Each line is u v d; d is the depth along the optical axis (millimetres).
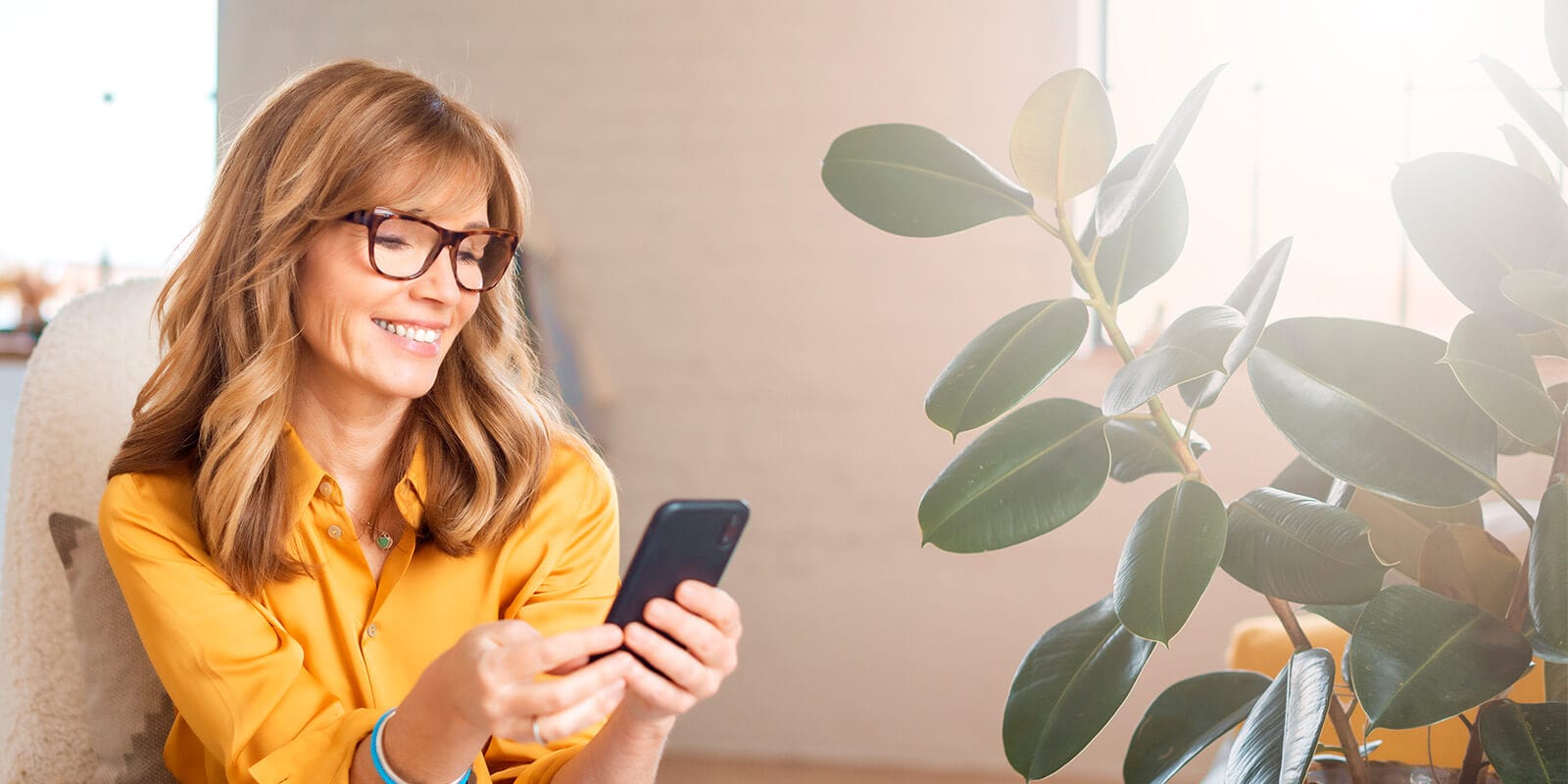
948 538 914
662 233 3664
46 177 4301
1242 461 3252
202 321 1179
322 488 1171
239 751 1062
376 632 1186
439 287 1122
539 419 1276
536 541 1268
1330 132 3311
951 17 3490
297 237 1108
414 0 3781
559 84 3715
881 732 3531
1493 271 876
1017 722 946
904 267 3535
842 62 3559
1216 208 3367
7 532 1332
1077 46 3422
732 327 3629
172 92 4242
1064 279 3445
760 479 3613
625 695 959
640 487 3676
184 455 1177
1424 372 864
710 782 3330
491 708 857
